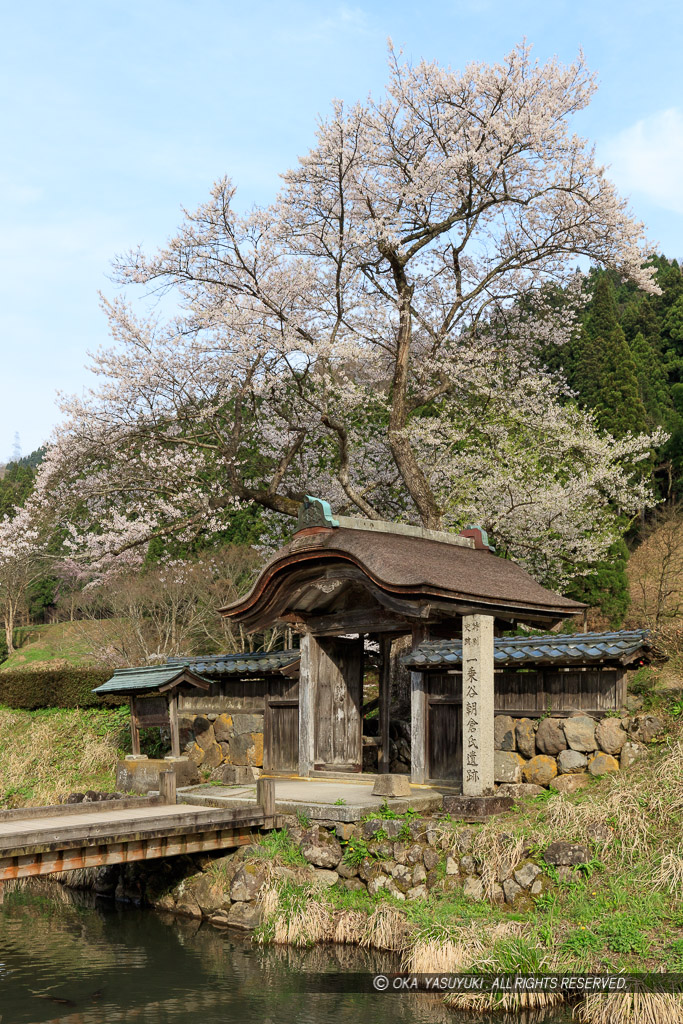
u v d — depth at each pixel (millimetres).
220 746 16078
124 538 19203
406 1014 8031
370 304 20359
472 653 11211
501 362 22375
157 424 19734
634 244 20156
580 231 20688
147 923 11656
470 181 19391
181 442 19750
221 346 19062
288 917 10266
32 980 9430
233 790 13711
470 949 8602
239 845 11508
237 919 10812
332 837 11078
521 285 22938
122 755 19469
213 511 19641
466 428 20812
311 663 14805
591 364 40562
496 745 11680
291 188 19016
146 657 25062
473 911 9266
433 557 13859
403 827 10523
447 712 12703
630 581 30484
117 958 10117
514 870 9375
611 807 9734
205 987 8984
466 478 19797
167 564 22984
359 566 12969
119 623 27391
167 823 10547
